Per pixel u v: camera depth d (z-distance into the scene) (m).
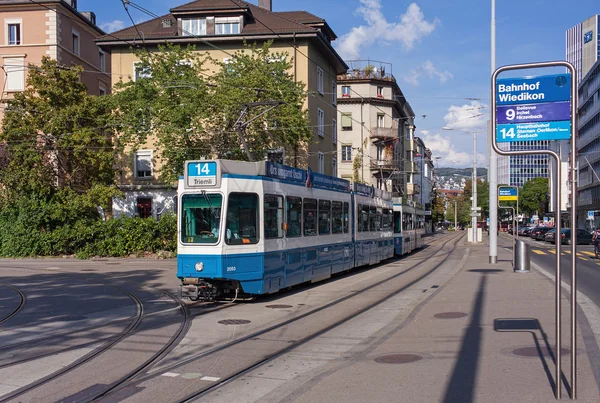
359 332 10.37
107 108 33.91
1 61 41.97
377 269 24.28
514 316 11.09
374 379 7.12
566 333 9.37
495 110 6.18
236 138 30.81
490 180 24.97
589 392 6.16
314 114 40.44
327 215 19.02
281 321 11.73
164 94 31.02
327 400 6.32
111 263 29.19
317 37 38.53
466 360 7.84
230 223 13.70
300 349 9.11
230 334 10.44
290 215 16.00
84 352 9.01
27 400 6.55
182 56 31.80
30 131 32.97
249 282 13.93
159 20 42.16
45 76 33.47
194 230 13.82
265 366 8.03
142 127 31.69
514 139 6.12
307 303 14.27
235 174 14.00
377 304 13.76
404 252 32.12
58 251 33.16
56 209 33.38
